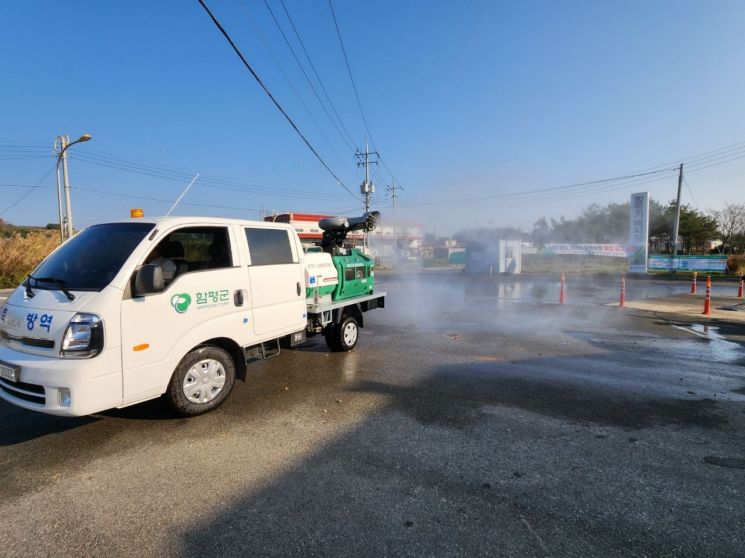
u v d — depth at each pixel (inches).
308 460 134.3
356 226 287.4
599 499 113.4
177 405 159.2
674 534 99.7
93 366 131.2
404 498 113.7
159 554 93.5
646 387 206.8
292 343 213.6
